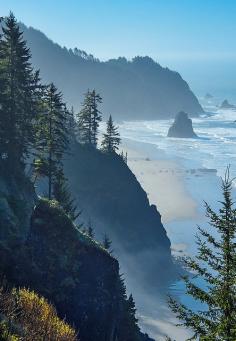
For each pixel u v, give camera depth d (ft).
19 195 139.33
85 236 148.15
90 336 127.34
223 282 56.13
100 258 143.84
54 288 125.80
